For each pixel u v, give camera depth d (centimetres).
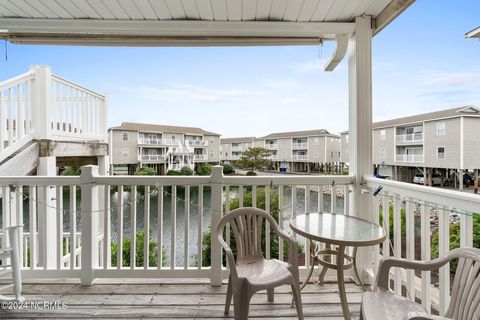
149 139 1708
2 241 253
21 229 256
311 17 262
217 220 252
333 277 266
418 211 242
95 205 259
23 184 252
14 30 272
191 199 326
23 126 365
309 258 267
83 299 228
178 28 271
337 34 273
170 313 209
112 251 486
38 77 384
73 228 258
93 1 237
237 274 173
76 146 473
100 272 254
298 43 296
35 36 293
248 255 212
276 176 257
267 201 260
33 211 258
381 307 132
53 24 267
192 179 252
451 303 127
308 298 231
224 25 270
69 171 561
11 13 255
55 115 414
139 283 257
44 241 259
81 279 252
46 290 243
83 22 267
